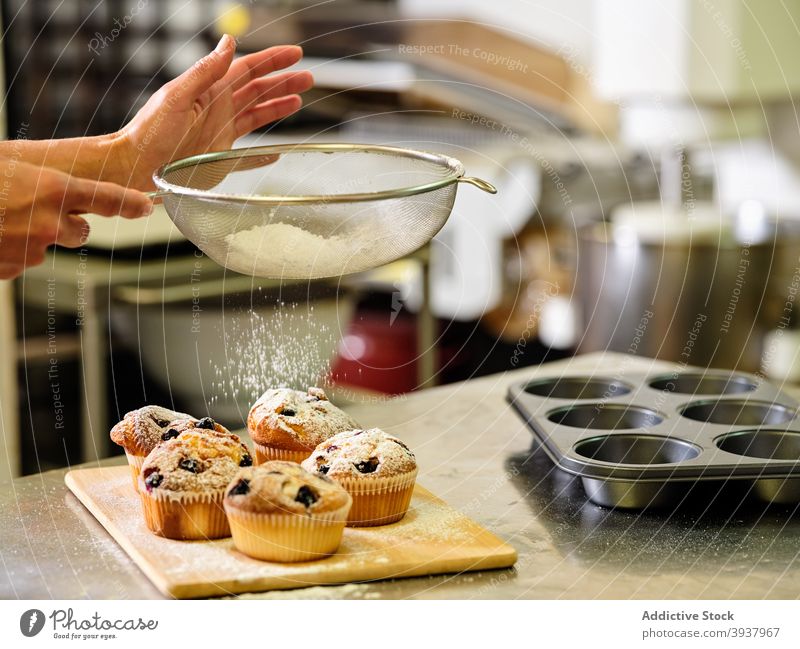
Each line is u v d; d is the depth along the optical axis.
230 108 1.26
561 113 2.81
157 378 1.92
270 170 1.17
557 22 3.00
